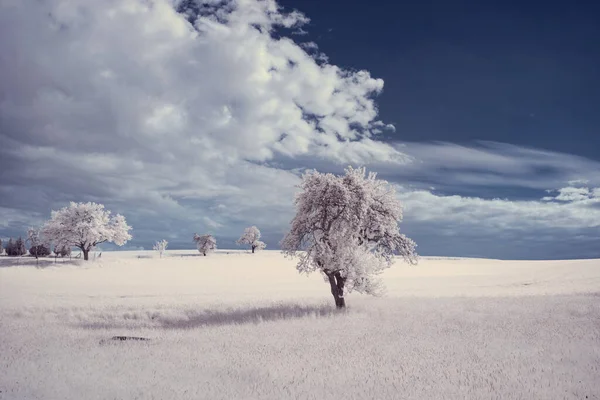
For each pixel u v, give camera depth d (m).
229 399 9.04
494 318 20.50
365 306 27.58
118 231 96.81
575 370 11.05
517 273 68.62
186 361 12.66
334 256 26.94
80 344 15.85
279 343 15.55
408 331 17.69
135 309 30.22
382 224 28.19
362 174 28.56
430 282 57.88
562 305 24.30
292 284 59.19
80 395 9.32
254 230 148.75
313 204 27.62
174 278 69.25
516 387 9.73
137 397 9.18
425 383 10.20
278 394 9.38
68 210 93.19
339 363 12.31
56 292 46.53
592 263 69.81
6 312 27.77
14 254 140.75
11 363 12.45
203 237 138.62
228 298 38.25
